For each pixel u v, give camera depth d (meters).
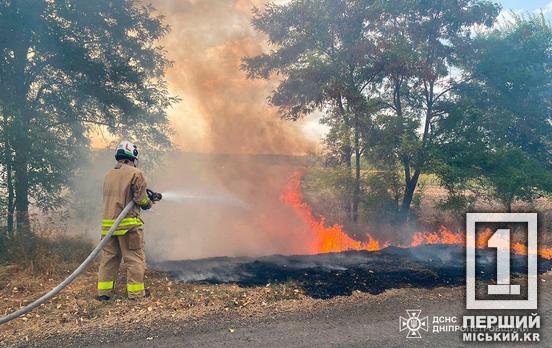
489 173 11.41
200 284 5.50
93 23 9.45
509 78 11.62
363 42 11.16
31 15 8.54
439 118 12.48
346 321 4.44
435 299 5.21
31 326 4.06
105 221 4.91
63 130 10.27
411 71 11.40
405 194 12.56
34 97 9.97
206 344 3.80
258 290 5.30
